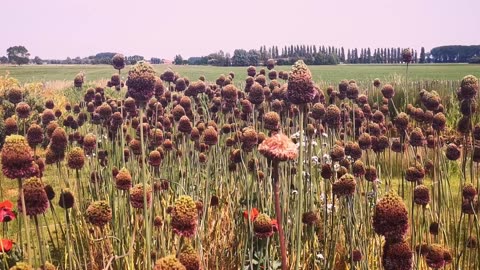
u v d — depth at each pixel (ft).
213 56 241.96
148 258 11.28
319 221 17.58
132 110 25.46
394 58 424.05
